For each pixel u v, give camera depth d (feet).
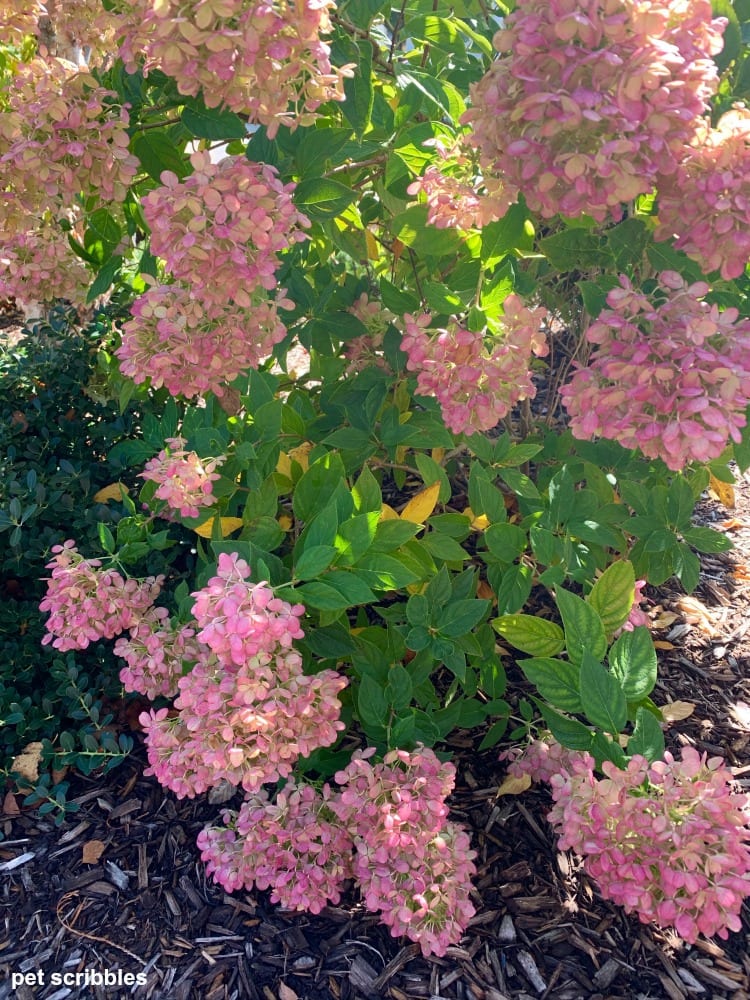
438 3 3.26
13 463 3.70
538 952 2.70
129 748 3.16
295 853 2.55
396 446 3.34
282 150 2.82
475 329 2.58
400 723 2.56
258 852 2.56
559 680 2.46
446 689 3.56
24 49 3.19
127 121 2.54
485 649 3.07
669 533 2.96
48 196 2.57
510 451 2.99
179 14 1.98
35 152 2.49
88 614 2.75
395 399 3.54
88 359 4.12
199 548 2.96
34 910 2.86
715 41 1.98
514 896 2.86
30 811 3.21
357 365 3.78
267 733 2.17
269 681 2.13
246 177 2.23
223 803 3.23
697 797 2.03
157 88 2.86
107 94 2.53
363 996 2.58
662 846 2.04
